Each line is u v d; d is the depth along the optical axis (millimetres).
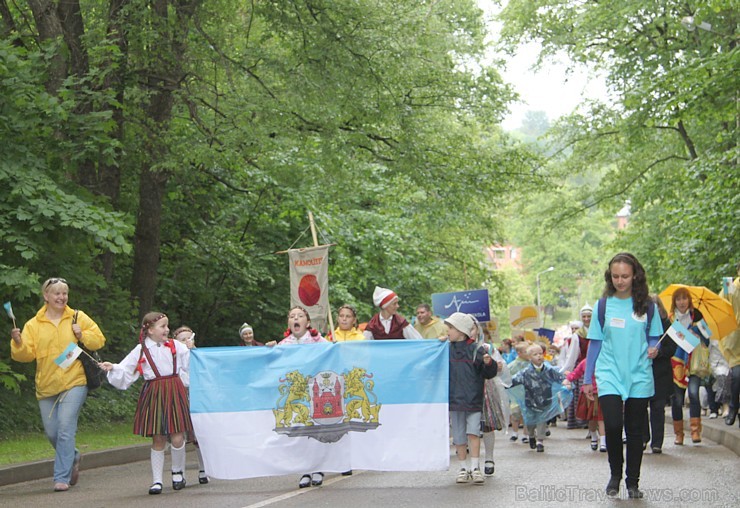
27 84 15547
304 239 28062
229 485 10602
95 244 16844
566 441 16125
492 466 10719
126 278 24797
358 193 30125
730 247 22438
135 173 22703
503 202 31172
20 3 20469
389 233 31844
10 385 14414
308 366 10344
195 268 26469
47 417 10750
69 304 17484
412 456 10203
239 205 26484
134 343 20844
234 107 20094
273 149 22375
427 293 36281
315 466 10234
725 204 22469
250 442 10250
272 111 20328
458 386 10102
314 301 15719
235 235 27203
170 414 10070
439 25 26266
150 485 10875
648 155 35188
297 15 20703
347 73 20906
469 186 25266
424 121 25109
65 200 15281
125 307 20359
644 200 34625
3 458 12133
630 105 23531
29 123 15438
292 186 24469
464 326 10180
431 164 24672
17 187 14734
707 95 21922
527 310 33062
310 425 10266
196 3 20406
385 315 12422
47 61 17031
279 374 10328
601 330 8688
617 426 8484
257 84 21094
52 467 11898
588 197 37844
